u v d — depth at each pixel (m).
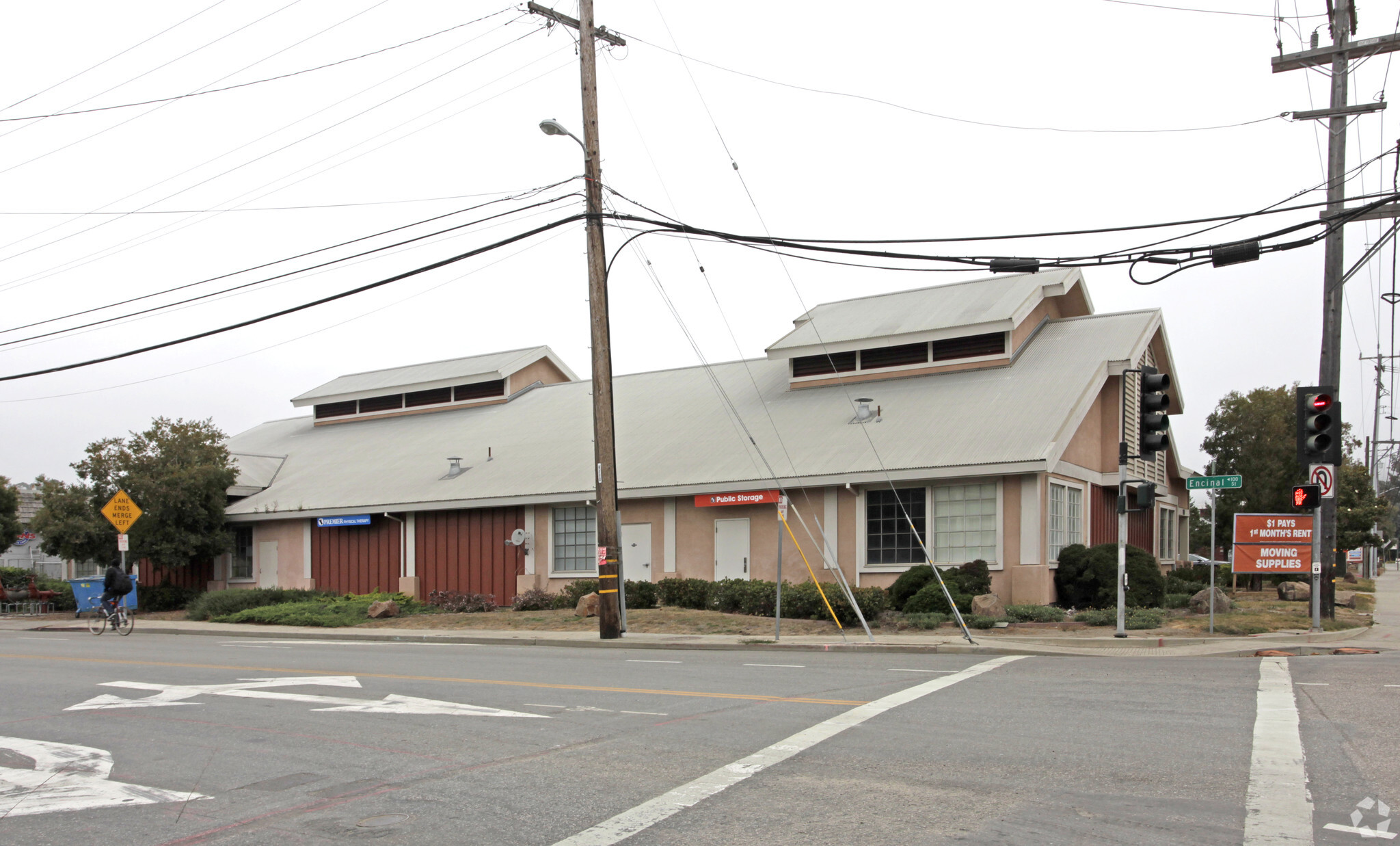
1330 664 14.04
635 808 6.82
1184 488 35.12
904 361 28.36
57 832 6.65
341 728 9.98
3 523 39.28
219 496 34.22
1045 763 7.91
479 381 38.19
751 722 9.88
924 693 11.52
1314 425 18.69
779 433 27.25
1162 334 29.59
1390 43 19.31
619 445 30.03
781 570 24.20
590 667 14.95
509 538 30.03
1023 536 22.22
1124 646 17.08
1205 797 6.89
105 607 26.28
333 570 33.44
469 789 7.45
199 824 6.75
